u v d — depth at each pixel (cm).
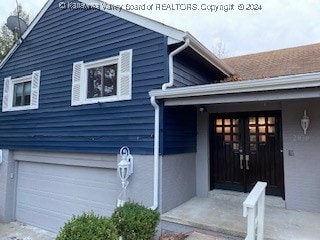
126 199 530
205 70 708
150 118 524
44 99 755
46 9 785
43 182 772
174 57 555
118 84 584
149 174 510
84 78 661
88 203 649
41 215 767
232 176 646
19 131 824
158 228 476
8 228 774
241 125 642
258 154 616
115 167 589
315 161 516
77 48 686
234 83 415
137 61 558
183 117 592
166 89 489
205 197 623
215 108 656
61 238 323
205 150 648
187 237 415
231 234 405
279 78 379
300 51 855
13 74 877
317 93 374
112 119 585
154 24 538
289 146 545
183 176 581
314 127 522
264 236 385
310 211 514
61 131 695
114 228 369
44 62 773
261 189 350
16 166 862
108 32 621
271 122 606
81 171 675
